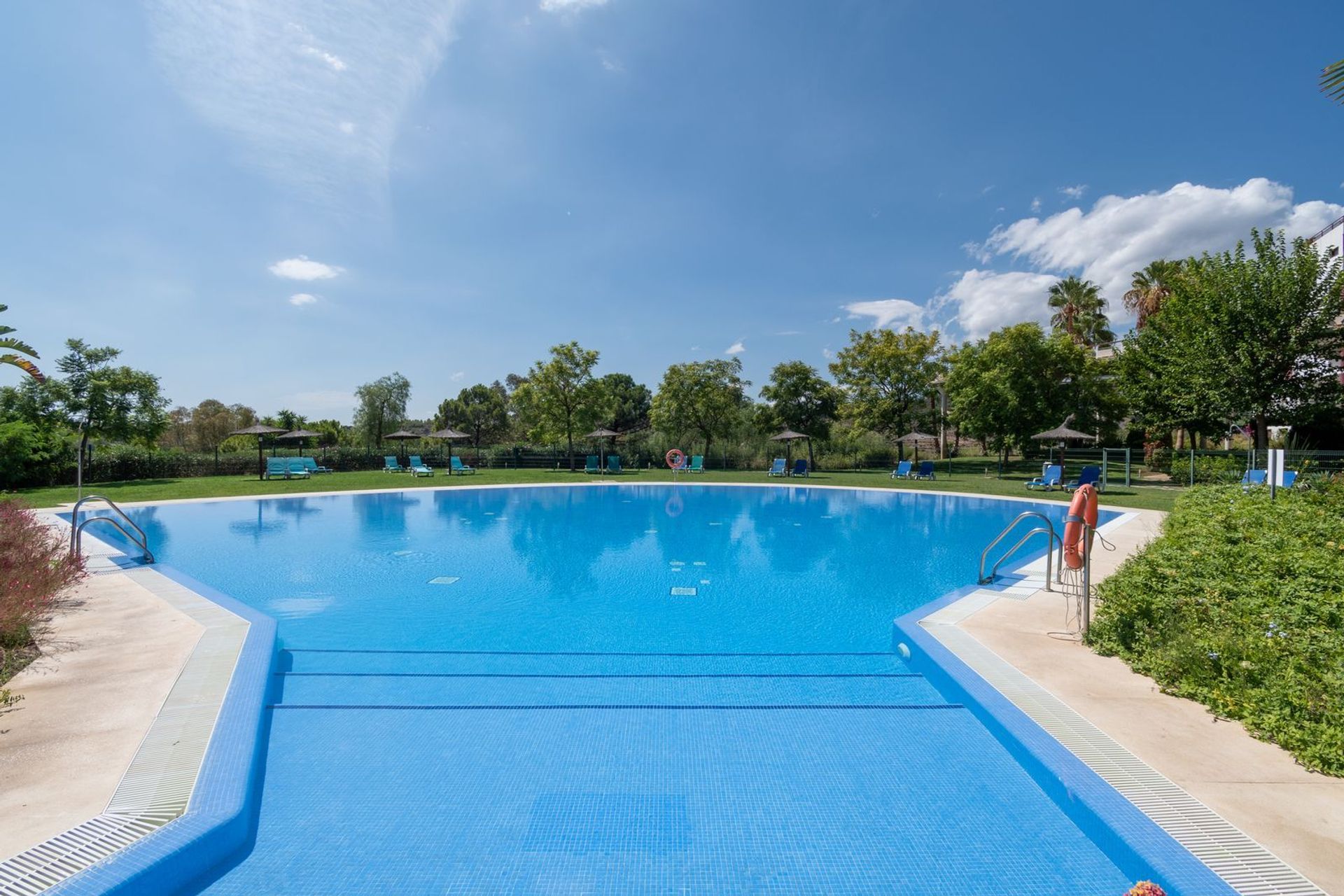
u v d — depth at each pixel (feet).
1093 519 15.80
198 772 9.20
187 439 127.44
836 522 43.55
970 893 7.61
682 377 95.96
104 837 7.61
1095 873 7.93
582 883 7.79
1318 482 32.89
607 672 15.94
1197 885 6.88
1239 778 9.10
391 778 10.07
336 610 22.07
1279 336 57.93
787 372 98.07
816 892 7.63
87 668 13.39
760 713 12.27
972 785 9.85
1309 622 13.29
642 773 10.22
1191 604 14.79
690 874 7.91
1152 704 11.76
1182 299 66.90
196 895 7.56
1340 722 9.79
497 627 20.16
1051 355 85.46
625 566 29.22
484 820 9.03
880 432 102.01
